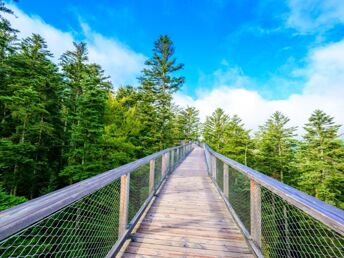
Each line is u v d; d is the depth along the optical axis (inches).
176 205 167.0
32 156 452.4
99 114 453.4
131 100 904.9
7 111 461.7
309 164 717.9
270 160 909.8
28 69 504.7
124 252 97.5
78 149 432.5
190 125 1777.8
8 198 230.8
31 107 399.9
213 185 241.4
